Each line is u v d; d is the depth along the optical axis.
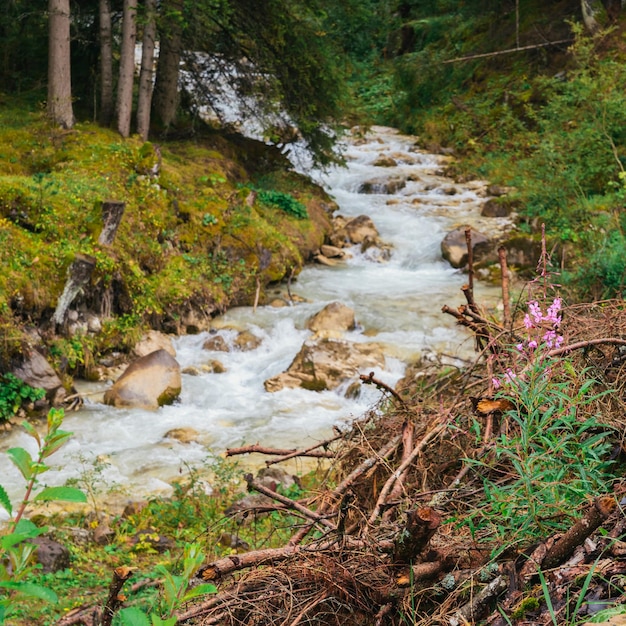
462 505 3.34
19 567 1.45
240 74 18.95
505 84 27.03
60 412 1.53
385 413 4.58
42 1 17.11
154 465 9.00
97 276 11.53
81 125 15.76
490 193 20.75
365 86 33.81
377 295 14.70
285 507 3.66
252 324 13.36
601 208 14.70
